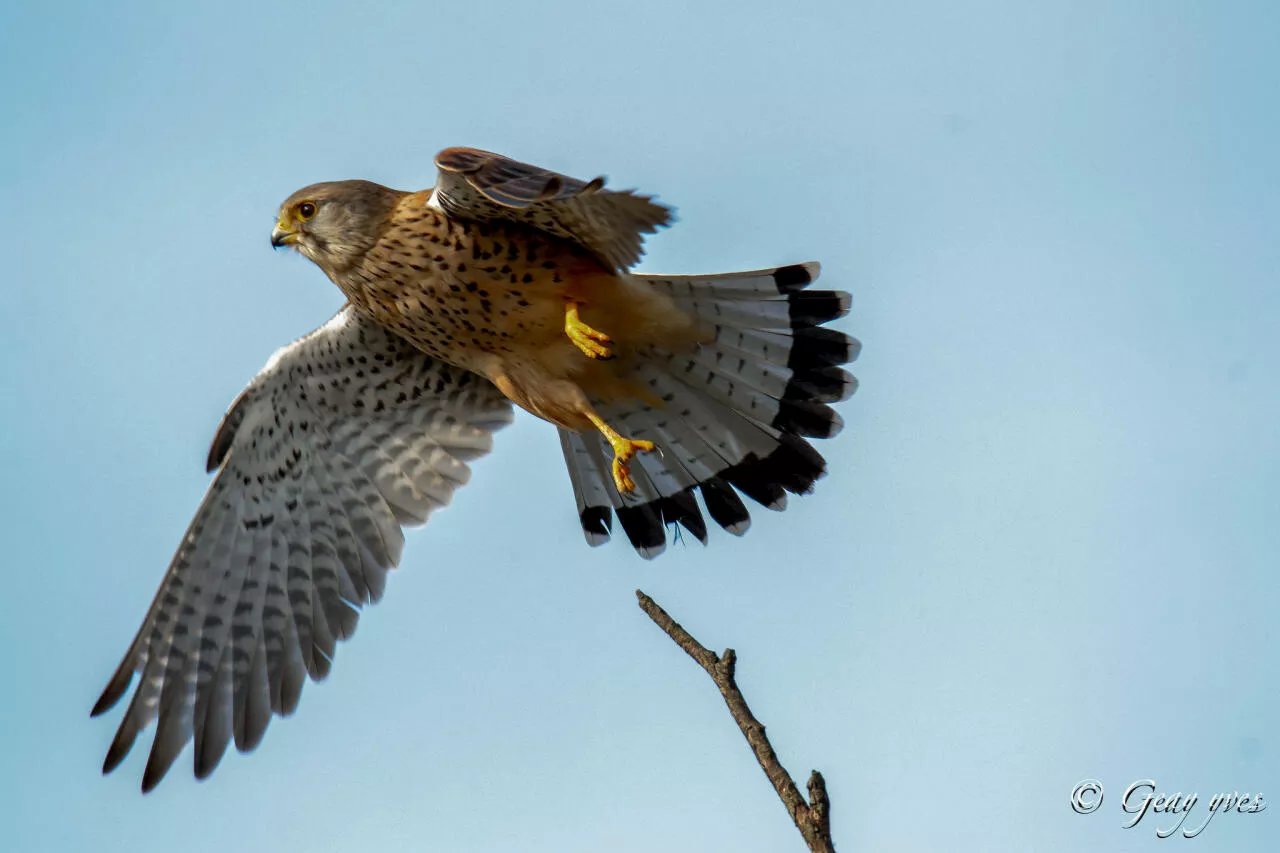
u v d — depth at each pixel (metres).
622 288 10.81
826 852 6.68
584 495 12.48
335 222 11.09
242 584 13.16
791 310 11.29
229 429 12.85
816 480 11.88
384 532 13.12
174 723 12.84
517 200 8.85
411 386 12.81
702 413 11.84
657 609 7.48
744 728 7.11
